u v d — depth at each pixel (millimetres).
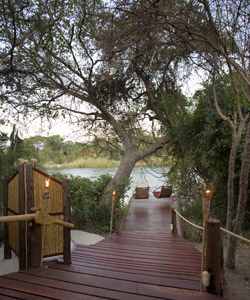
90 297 2326
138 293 2451
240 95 8281
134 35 5691
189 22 4914
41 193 3496
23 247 3305
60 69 9461
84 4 6762
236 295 4434
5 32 7770
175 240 6074
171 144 11453
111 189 8891
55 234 3557
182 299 2354
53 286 2523
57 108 10125
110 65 7180
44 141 20594
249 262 6367
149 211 9797
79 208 8297
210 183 11078
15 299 2244
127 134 11258
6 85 8469
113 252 4645
